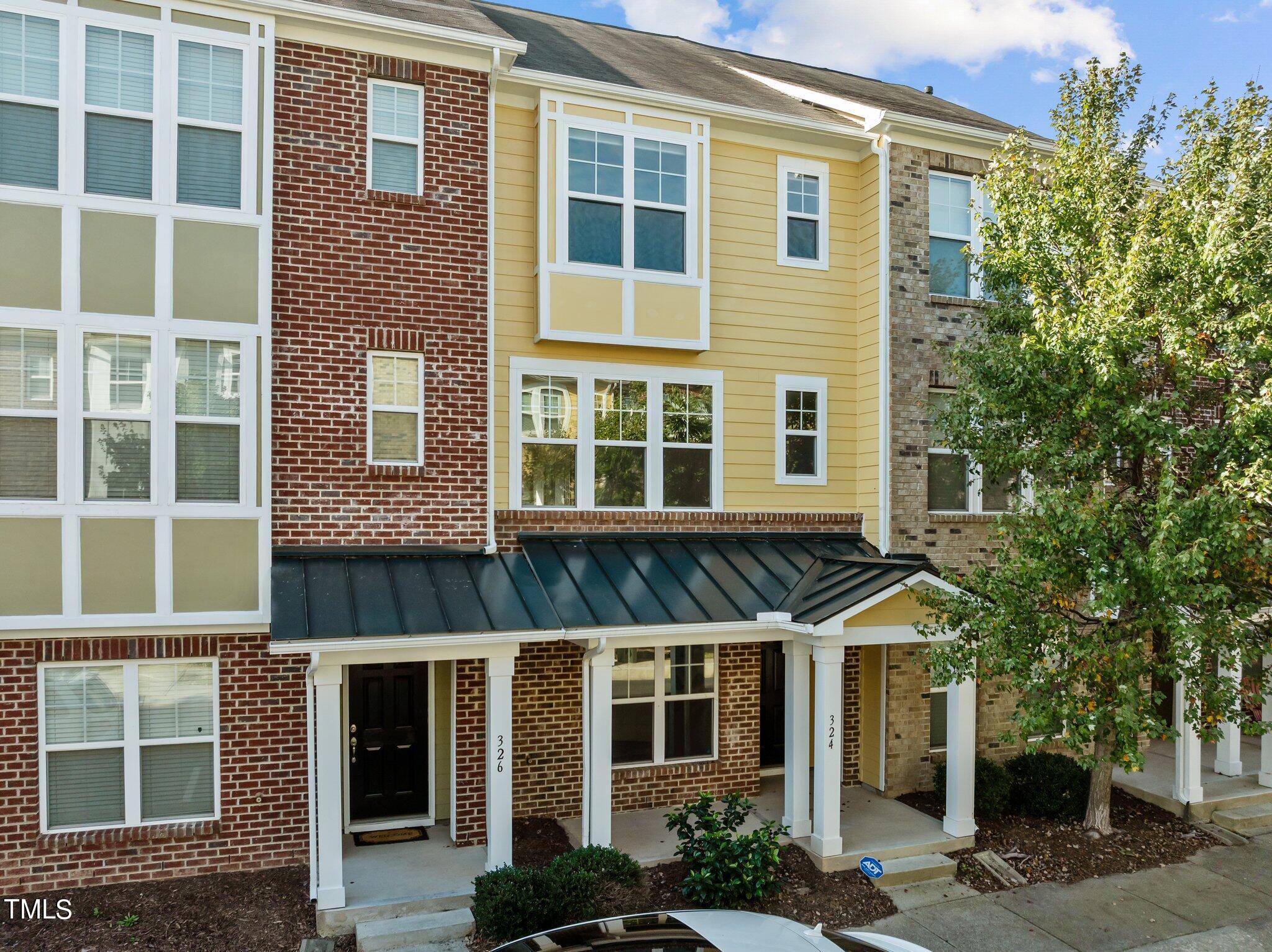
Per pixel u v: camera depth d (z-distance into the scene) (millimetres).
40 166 8859
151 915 8336
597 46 14578
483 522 10625
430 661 10383
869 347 13031
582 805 9789
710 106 11914
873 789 12461
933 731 12734
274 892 8914
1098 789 11016
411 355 10406
